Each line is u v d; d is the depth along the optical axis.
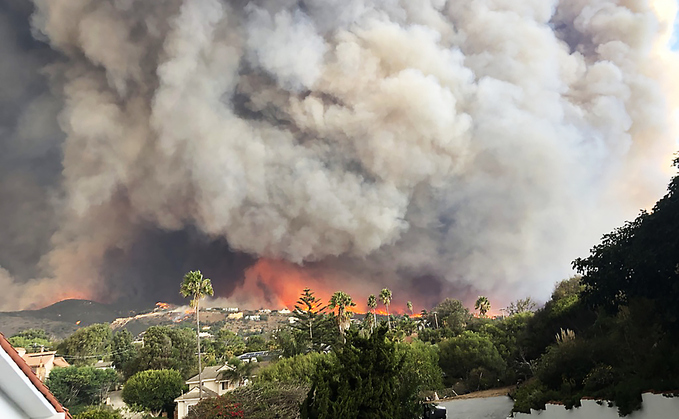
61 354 93.62
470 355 50.69
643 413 10.53
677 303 11.73
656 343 12.61
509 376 43.94
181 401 50.94
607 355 14.91
